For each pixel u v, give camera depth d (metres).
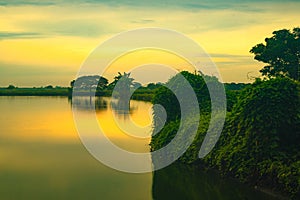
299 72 22.66
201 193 10.04
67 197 9.80
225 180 10.83
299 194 8.61
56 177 11.67
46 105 41.69
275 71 23.00
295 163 9.23
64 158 14.22
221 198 9.62
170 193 10.16
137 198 9.72
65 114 30.08
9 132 20.30
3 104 44.25
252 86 10.61
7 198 9.73
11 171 12.36
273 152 9.79
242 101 10.64
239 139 10.61
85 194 10.05
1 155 14.66
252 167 9.98
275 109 9.98
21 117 28.08
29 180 11.36
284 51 22.73
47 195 10.00
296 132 10.14
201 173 11.95
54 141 17.61
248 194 9.82
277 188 9.23
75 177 11.64
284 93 10.16
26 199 9.66
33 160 13.81
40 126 22.64
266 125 9.91
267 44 23.09
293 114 10.07
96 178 11.57
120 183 11.08
